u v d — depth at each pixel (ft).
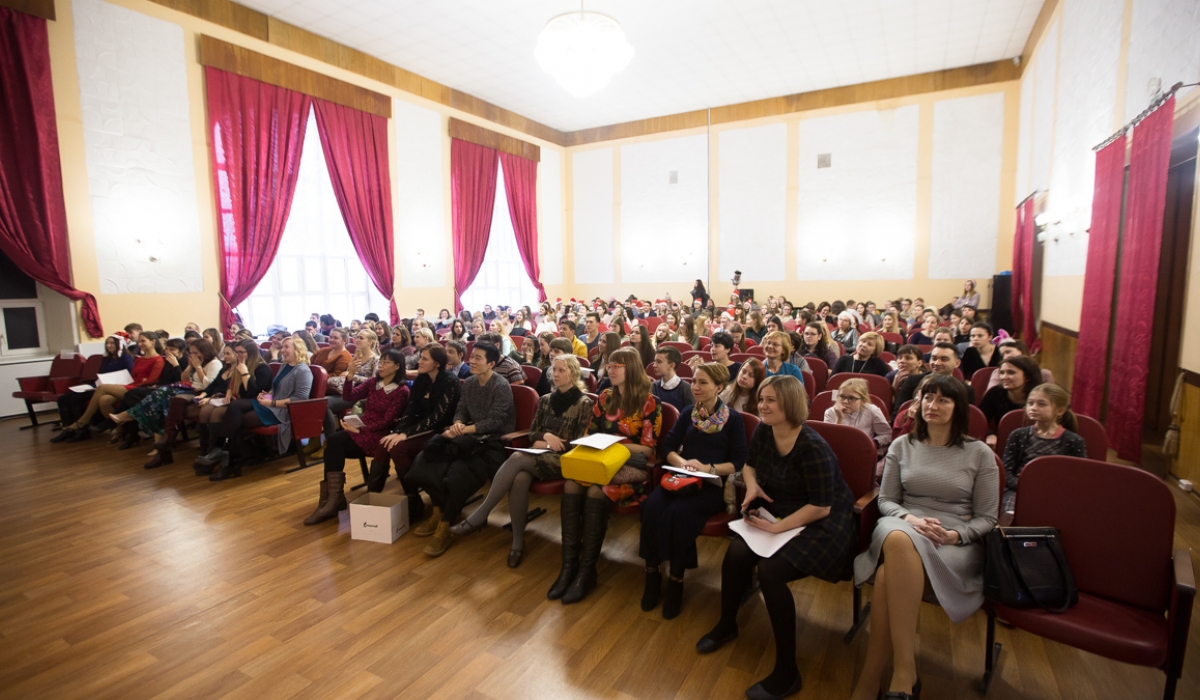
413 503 11.24
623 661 6.92
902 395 11.24
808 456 6.94
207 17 23.93
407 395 11.57
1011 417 9.10
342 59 29.19
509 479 9.46
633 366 9.37
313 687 6.55
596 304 36.86
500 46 29.60
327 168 28.96
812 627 7.64
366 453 11.58
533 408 11.27
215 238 24.64
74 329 20.83
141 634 7.59
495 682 6.59
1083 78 19.42
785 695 6.24
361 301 31.53
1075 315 20.20
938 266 35.42
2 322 20.53
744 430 8.54
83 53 20.58
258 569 9.31
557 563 9.50
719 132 40.86
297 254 28.60
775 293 40.01
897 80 35.42
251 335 24.16
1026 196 29.30
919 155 35.35
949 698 6.22
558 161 45.91
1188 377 11.93
